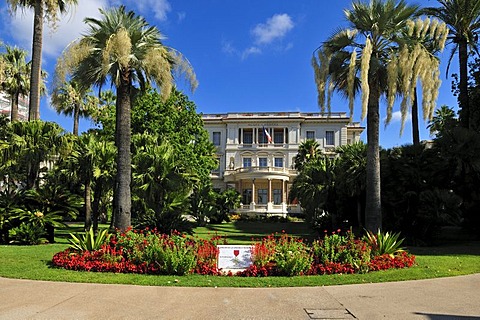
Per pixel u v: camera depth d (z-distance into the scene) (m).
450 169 17.69
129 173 13.11
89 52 12.90
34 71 19.27
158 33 14.17
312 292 7.17
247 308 6.02
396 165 17.72
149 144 22.38
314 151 43.22
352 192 18.89
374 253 10.35
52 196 16.14
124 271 8.83
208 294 6.92
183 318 5.47
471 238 19.69
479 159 17.09
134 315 5.59
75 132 36.00
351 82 13.18
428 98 12.60
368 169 14.14
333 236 9.94
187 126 30.78
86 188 20.08
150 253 8.85
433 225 17.52
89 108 37.78
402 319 5.50
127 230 10.85
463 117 20.69
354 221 21.41
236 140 54.16
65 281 7.88
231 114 54.84
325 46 14.72
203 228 31.02
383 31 14.01
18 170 20.12
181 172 19.38
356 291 7.29
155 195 18.50
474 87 22.22
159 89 13.67
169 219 16.44
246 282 7.93
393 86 12.73
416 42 13.42
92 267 8.94
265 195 51.50
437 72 12.91
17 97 29.66
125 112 13.21
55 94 13.41
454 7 20.33
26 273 8.56
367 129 14.41
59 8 20.17
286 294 6.99
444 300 6.63
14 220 15.21
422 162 17.67
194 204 33.25
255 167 49.50
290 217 45.53
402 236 17.44
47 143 17.70
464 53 20.86
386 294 7.05
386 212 17.84
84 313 5.64
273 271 8.78
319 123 53.56
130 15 13.77
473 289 7.54
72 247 10.26
